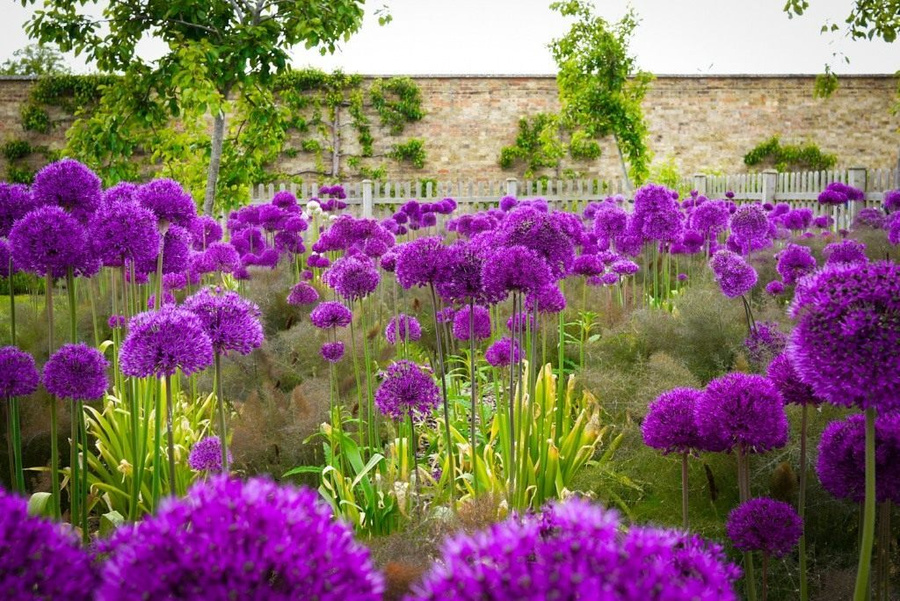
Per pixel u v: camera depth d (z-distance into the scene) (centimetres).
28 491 335
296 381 470
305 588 70
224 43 1048
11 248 268
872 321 137
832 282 146
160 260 304
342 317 357
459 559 73
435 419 414
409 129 2311
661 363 379
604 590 65
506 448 329
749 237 602
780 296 533
